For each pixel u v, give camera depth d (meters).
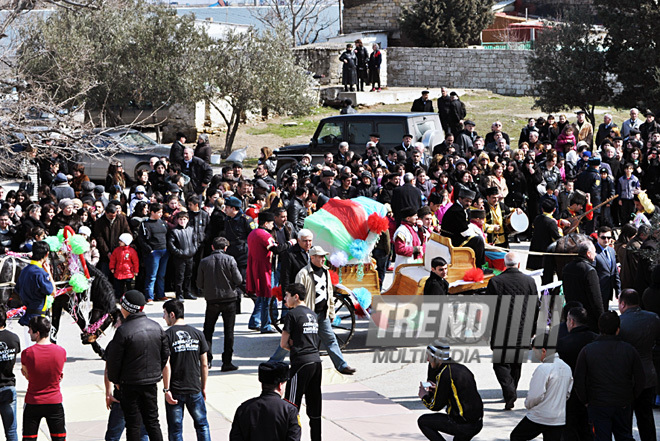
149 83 29.95
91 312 11.04
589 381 7.54
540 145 20.86
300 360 8.32
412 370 10.88
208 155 21.59
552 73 33.28
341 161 19.91
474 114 36.22
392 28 48.28
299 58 38.84
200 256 14.95
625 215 19.59
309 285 10.02
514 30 49.25
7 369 7.96
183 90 30.17
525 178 19.05
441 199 16.23
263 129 34.88
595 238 12.67
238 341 12.26
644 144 21.28
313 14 61.94
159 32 30.12
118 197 17.23
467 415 7.29
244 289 13.15
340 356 10.27
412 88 41.81
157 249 14.16
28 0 17.27
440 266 10.76
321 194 15.95
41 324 7.82
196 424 7.97
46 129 15.94
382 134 22.34
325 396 9.89
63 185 17.33
